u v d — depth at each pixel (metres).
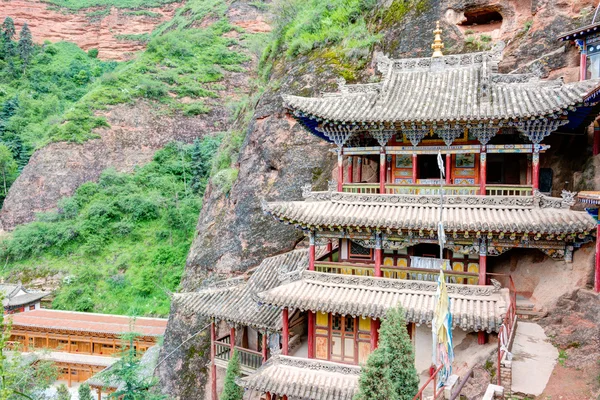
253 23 117.62
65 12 142.38
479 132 19.95
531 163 22.47
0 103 107.75
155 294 63.75
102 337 48.47
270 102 35.88
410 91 22.30
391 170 23.62
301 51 37.91
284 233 31.16
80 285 65.25
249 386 19.69
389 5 34.50
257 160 34.84
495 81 21.27
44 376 39.69
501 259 22.58
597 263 18.45
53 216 75.62
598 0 25.73
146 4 146.25
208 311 25.16
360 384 13.60
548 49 26.42
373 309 18.94
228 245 33.16
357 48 34.12
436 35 23.88
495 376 16.97
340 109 21.61
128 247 71.81
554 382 15.95
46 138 86.12
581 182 21.89
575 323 18.75
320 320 21.83
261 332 23.83
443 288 14.64
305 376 19.67
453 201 20.08
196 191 81.00
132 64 106.19
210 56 107.44
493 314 17.83
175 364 30.77
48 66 125.25
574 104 17.41
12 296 57.00
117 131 87.62
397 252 21.95
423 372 20.33
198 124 94.06
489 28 30.91
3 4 139.12
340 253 22.86
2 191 88.12
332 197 21.61
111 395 20.44
